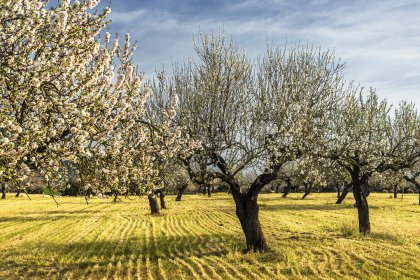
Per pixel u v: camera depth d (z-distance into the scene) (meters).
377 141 26.77
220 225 31.47
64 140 9.39
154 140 13.36
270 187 101.75
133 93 11.16
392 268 15.80
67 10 9.50
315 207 49.72
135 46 12.10
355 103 25.67
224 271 15.88
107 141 10.93
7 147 8.38
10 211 47.50
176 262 17.48
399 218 36.00
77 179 10.71
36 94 9.01
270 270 15.78
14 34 8.99
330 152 22.55
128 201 70.50
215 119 18.52
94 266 17.02
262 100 18.94
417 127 28.30
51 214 43.38
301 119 18.84
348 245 20.59
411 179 39.84
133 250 20.66
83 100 9.89
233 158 19.14
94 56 11.08
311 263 16.81
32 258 18.91
